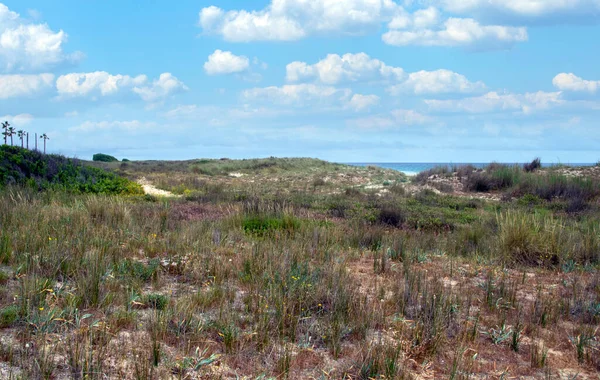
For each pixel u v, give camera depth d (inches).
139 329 162.6
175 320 167.5
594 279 257.0
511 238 329.1
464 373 148.1
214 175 1413.6
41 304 165.0
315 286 206.5
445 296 209.5
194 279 227.1
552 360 163.5
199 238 310.7
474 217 602.2
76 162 724.7
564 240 340.2
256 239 338.6
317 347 163.8
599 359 164.7
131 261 234.4
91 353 131.7
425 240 394.0
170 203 603.2
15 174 589.0
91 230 293.0
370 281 242.1
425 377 146.4
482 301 219.1
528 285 257.8
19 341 143.7
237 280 230.4
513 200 807.1
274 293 192.4
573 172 997.2
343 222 504.1
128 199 624.1
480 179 960.3
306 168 1615.4
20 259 217.2
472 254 351.9
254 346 156.6
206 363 140.0
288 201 681.6
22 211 334.6
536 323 195.5
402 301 200.8
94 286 186.4
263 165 1646.2
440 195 878.4
